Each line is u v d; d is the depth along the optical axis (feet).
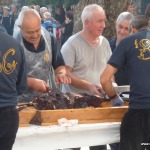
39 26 13.75
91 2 26.48
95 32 15.24
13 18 47.83
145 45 12.39
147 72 12.26
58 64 14.79
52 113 11.78
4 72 10.73
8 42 10.87
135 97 12.26
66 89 15.69
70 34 40.11
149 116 12.13
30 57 14.07
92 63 15.64
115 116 12.67
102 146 16.94
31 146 11.46
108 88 12.87
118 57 12.50
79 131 11.94
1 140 10.87
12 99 10.89
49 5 74.23
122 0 25.64
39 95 13.15
